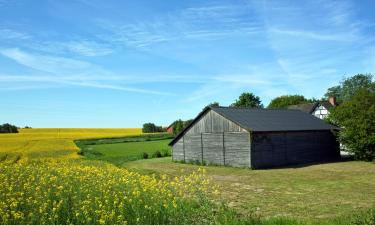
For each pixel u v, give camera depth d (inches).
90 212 502.9
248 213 636.7
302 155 1654.8
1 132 4557.1
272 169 1433.3
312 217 606.5
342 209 665.0
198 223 532.1
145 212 514.3
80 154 2170.3
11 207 507.8
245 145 1505.9
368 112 1577.3
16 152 2236.7
